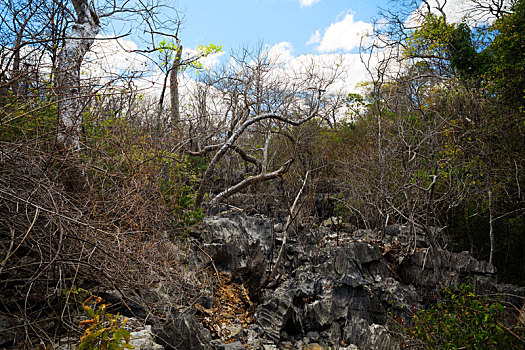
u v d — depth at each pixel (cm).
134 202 434
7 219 315
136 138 566
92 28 664
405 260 910
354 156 1304
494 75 1175
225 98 1393
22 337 301
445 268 886
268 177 1147
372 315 792
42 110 402
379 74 1091
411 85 1165
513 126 1084
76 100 429
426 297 847
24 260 352
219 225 800
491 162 1011
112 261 347
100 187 451
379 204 1113
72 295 354
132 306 415
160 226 504
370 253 877
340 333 743
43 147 394
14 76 354
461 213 1205
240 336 611
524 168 1016
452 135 1041
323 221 1314
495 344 352
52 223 319
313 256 940
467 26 1461
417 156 1053
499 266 1162
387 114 1295
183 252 621
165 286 466
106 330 291
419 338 488
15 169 325
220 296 687
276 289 818
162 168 628
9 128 371
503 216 1052
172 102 993
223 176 1458
